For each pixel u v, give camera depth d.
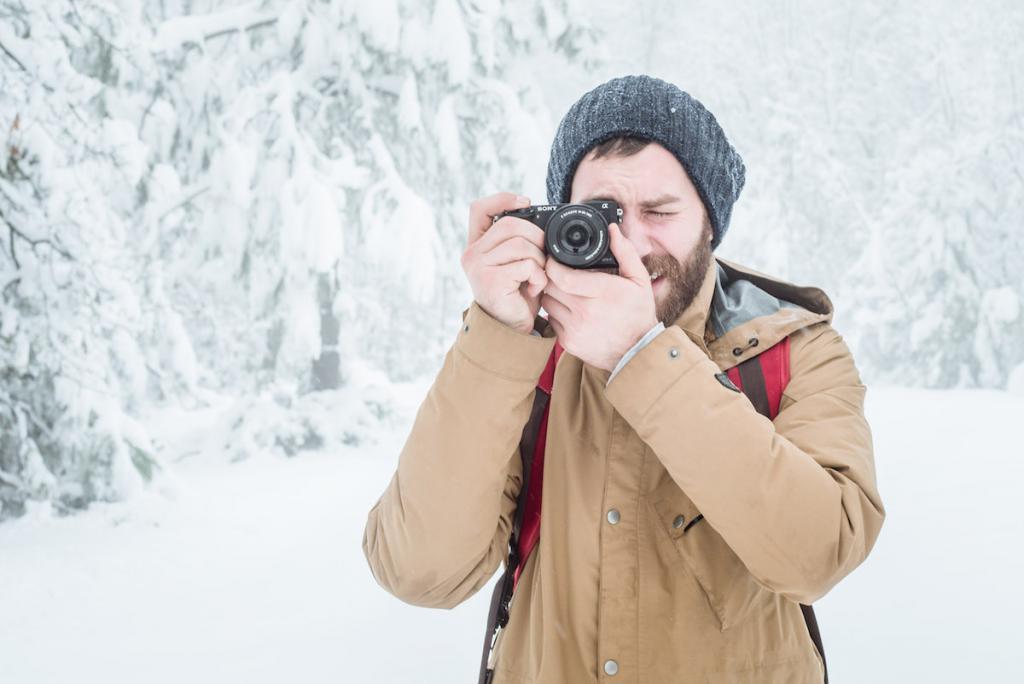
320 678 3.43
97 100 9.24
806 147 26.62
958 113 25.59
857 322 22.62
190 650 3.80
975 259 21.34
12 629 4.14
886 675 3.27
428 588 1.18
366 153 11.24
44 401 6.57
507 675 1.23
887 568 4.77
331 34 11.01
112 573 5.16
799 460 0.99
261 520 6.68
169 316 10.70
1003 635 3.66
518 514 1.26
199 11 13.77
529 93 13.18
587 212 1.06
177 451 10.43
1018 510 6.20
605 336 1.04
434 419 1.09
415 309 25.92
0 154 6.46
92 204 7.06
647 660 1.07
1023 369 18.08
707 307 1.23
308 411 10.75
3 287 6.41
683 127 1.19
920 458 8.92
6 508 6.32
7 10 6.57
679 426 1.00
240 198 9.99
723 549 1.10
